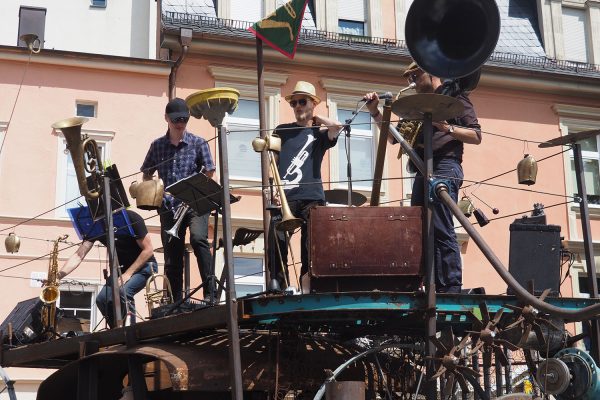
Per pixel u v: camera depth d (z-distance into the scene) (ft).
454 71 22.95
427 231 22.47
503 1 80.69
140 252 31.68
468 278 68.74
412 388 25.27
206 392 25.27
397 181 69.56
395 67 70.33
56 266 31.65
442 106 22.80
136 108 66.03
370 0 74.84
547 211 73.36
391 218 22.56
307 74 69.67
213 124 30.50
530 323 22.25
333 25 73.51
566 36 79.92
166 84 66.69
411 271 22.36
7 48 64.59
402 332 25.25
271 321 23.79
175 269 30.66
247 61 68.49
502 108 74.13
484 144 73.15
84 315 60.80
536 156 74.02
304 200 27.53
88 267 61.21
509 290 24.11
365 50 69.87
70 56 65.26
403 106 22.84
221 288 26.68
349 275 22.22
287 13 32.71
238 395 21.80
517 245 24.58
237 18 70.44
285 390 24.57
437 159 26.58
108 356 26.25
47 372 59.26
